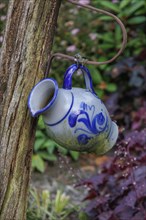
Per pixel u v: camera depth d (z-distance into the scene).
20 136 1.75
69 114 1.63
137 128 3.83
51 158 4.01
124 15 4.47
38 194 3.34
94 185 2.84
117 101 4.34
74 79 4.16
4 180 1.78
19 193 1.80
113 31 4.65
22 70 1.71
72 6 4.54
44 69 1.73
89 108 1.65
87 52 4.46
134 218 2.55
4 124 1.75
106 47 4.52
